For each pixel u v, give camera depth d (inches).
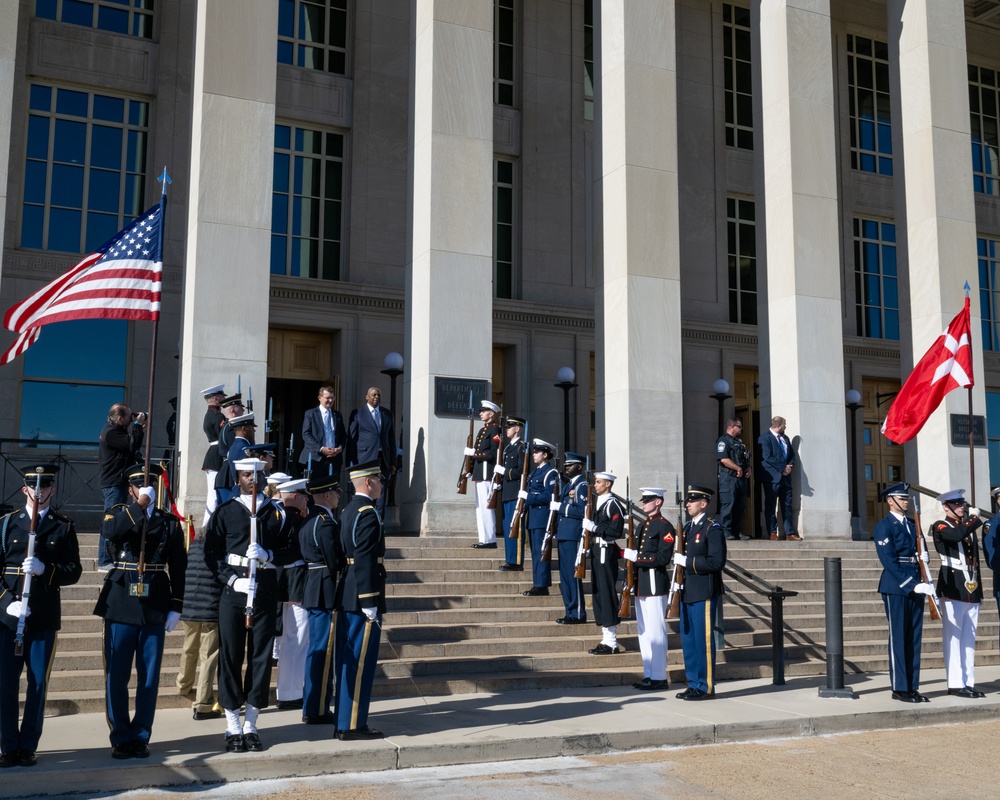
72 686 373.7
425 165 616.4
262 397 541.3
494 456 571.5
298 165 809.5
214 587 344.8
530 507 524.1
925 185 760.3
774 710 390.9
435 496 585.3
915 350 756.6
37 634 284.5
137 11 765.9
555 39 904.3
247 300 544.7
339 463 584.1
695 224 936.3
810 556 644.7
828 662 431.8
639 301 644.1
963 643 441.1
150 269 361.1
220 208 545.3
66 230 725.9
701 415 913.5
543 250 872.3
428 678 420.8
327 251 811.4
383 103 834.2
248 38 565.3
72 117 736.3
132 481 342.6
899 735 376.8
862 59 1036.5
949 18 781.3
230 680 301.7
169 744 311.0
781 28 722.2
